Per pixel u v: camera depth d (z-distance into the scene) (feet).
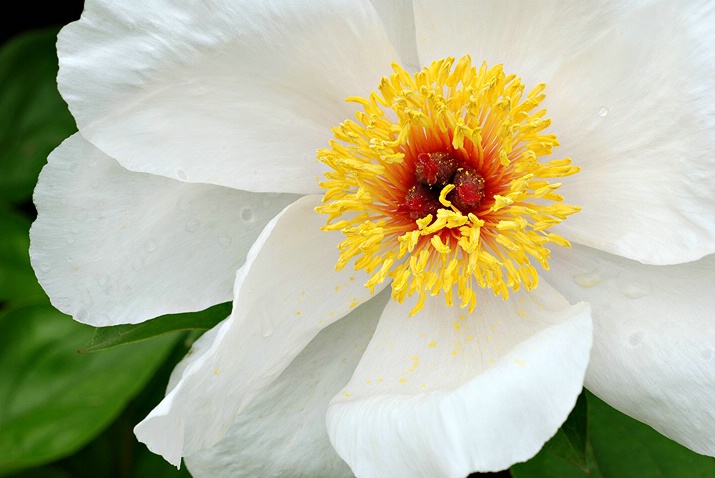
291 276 1.39
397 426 1.30
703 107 1.31
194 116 1.38
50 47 1.65
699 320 1.34
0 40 1.67
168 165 1.38
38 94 1.65
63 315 1.56
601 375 1.36
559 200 1.36
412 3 1.40
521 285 1.39
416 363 1.37
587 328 1.30
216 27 1.36
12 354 1.54
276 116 1.40
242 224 1.42
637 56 1.34
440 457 1.28
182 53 1.36
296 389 1.42
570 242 1.39
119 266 1.40
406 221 1.43
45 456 1.50
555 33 1.36
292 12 1.36
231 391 1.37
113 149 1.37
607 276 1.38
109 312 1.40
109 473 1.57
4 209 1.61
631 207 1.36
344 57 1.38
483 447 1.27
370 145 1.37
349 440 1.32
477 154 1.42
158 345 1.53
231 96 1.38
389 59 1.39
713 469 1.46
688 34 1.31
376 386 1.36
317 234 1.40
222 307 1.43
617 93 1.35
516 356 1.30
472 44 1.38
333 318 1.40
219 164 1.39
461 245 1.39
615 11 1.34
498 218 1.42
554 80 1.37
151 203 1.40
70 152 1.39
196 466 1.43
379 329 1.40
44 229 1.39
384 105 1.38
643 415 1.35
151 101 1.37
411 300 1.40
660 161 1.34
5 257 1.60
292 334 1.39
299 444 1.42
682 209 1.33
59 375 1.54
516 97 1.38
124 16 1.35
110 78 1.36
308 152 1.41
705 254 1.32
